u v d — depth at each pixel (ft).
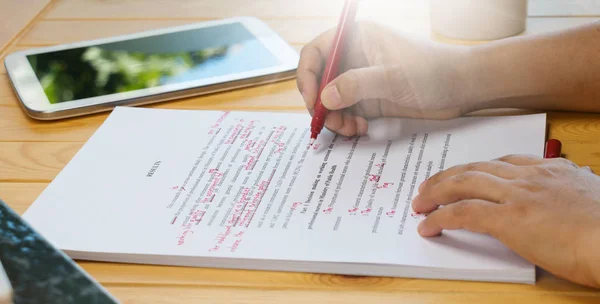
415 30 3.04
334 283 1.77
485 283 1.74
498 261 1.75
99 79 2.74
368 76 2.31
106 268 1.86
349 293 1.73
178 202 2.04
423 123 2.41
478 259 1.76
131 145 2.34
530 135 2.27
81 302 1.33
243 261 1.82
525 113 2.45
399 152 2.24
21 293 1.35
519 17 2.90
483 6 2.86
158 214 1.99
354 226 1.91
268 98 2.64
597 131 2.33
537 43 2.45
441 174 1.97
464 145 2.25
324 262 1.79
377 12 3.22
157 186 2.12
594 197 1.77
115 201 2.06
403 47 2.43
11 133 2.51
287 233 1.89
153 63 2.83
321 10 3.33
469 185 1.86
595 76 2.38
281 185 2.10
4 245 1.49
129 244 1.88
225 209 2.00
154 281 1.81
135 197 2.07
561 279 1.74
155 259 1.85
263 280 1.79
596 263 1.64
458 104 2.41
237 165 2.21
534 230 1.72
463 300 1.69
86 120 2.57
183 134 2.39
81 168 2.22
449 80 2.39
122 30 3.21
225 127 2.43
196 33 3.05
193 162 2.23
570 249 1.67
